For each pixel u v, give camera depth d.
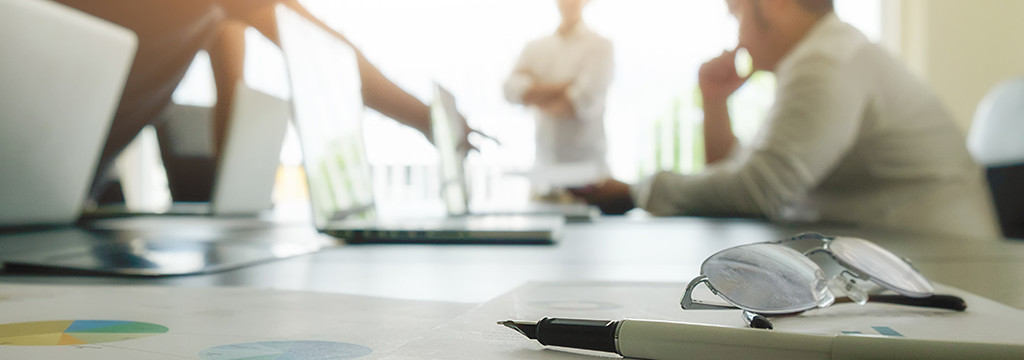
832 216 1.48
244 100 1.45
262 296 0.35
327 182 0.84
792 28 1.52
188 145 2.28
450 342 0.22
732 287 0.27
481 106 4.54
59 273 0.46
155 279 0.44
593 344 0.20
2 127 0.69
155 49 1.57
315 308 0.31
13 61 0.67
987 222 1.40
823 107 1.36
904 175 1.40
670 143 4.62
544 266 0.54
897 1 3.57
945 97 3.39
